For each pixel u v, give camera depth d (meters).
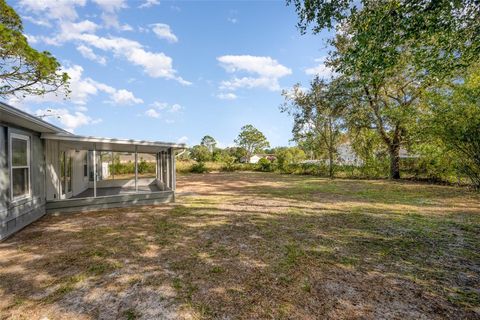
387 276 3.11
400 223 5.67
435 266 3.40
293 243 4.38
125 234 4.96
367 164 17.69
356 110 15.86
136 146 8.69
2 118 4.54
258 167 29.06
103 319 2.27
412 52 5.45
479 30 4.32
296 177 20.22
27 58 7.68
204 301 2.56
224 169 29.28
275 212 6.98
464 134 8.74
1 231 4.60
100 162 14.08
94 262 3.58
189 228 5.38
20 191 5.48
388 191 11.01
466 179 11.35
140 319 2.26
